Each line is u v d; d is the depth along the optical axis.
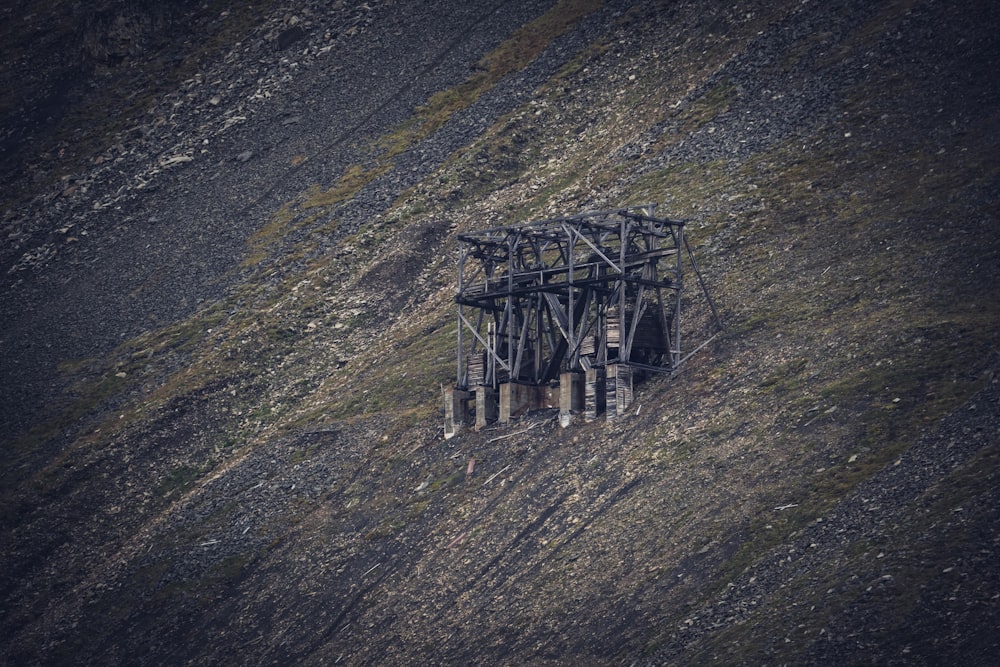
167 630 181.62
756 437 153.62
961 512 120.38
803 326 176.25
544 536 157.25
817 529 130.50
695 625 125.06
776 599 122.31
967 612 107.69
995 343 150.38
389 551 174.38
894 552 119.38
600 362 179.75
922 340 157.50
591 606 138.38
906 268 179.88
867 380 153.75
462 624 148.25
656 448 162.50
